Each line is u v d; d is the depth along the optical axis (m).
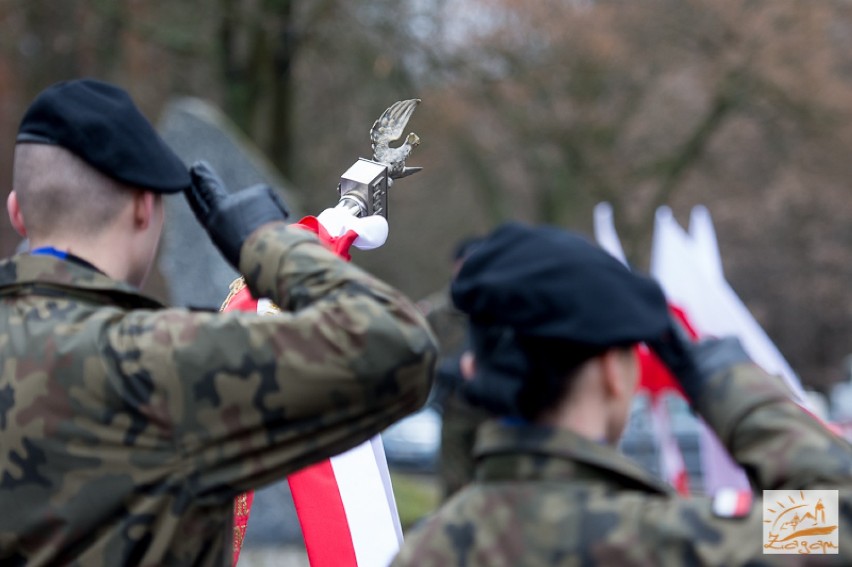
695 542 2.89
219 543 3.36
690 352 3.21
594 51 30.88
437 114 29.58
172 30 22.83
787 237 47.78
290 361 3.15
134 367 3.22
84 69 24.69
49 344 3.29
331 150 30.16
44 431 3.23
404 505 17.67
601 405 3.10
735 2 31.89
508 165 38.47
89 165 3.41
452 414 10.58
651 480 3.08
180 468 3.21
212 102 26.62
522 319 2.99
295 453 3.22
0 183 28.67
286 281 3.31
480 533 3.06
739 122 36.12
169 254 14.09
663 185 35.12
